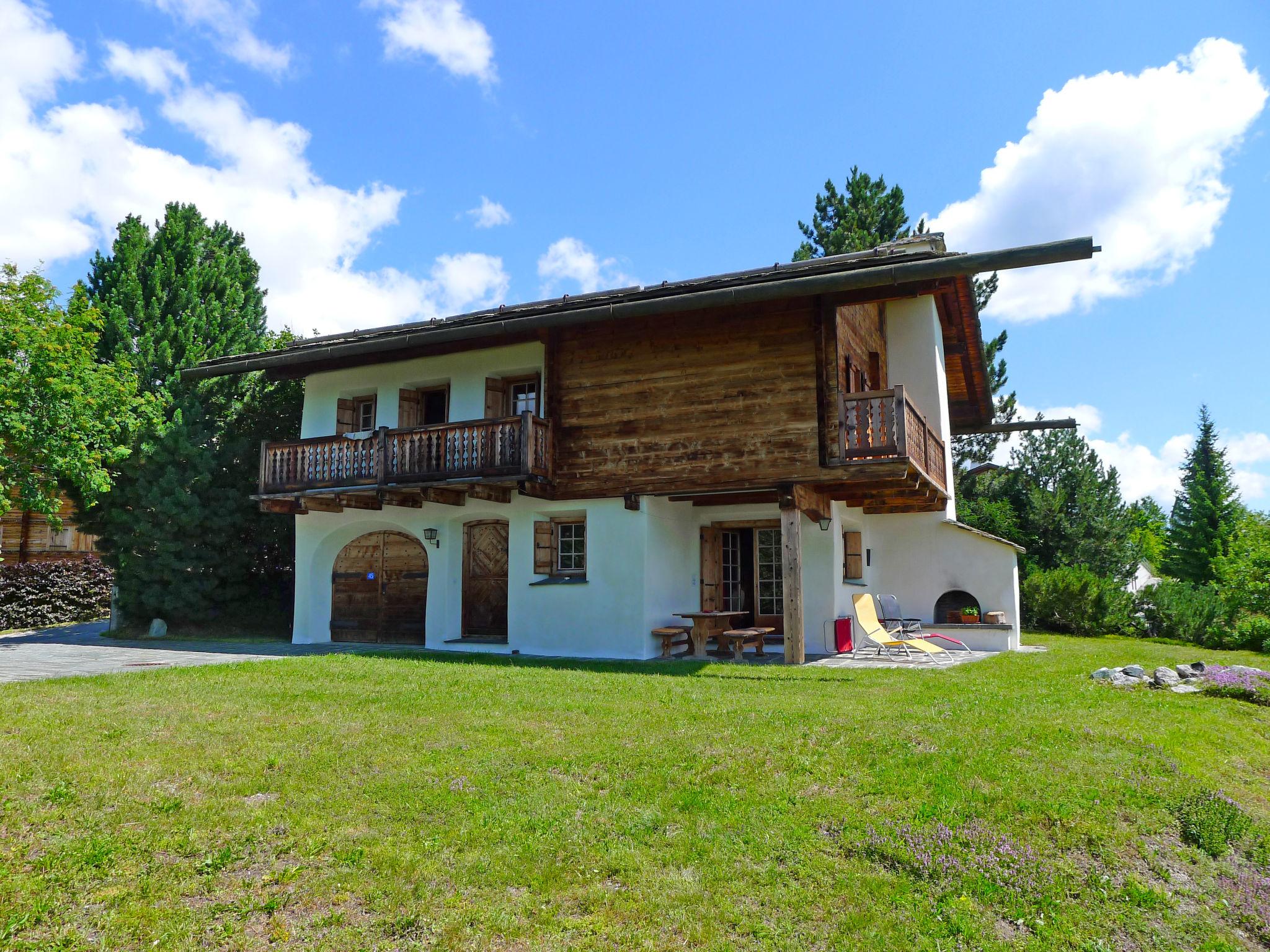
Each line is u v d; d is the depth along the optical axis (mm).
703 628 12125
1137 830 4676
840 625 12617
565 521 13203
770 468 11188
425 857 4246
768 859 4238
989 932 3703
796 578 11016
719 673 9898
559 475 12570
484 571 14000
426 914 3779
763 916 3787
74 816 4586
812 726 6379
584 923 3729
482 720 6633
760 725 6418
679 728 6367
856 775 5238
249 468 16516
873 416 11094
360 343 12680
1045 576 18875
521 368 13586
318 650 12867
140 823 4539
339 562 15273
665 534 12961
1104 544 20891
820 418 11008
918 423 11922
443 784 5148
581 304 12289
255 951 3520
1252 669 9594
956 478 22219
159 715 6699
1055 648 14148
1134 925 3857
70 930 3588
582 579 12758
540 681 8664
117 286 17641
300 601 14898
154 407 15562
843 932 3674
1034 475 22141
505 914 3771
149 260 18203
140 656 11531
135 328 17453
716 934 3641
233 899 3881
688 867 4184
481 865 4168
